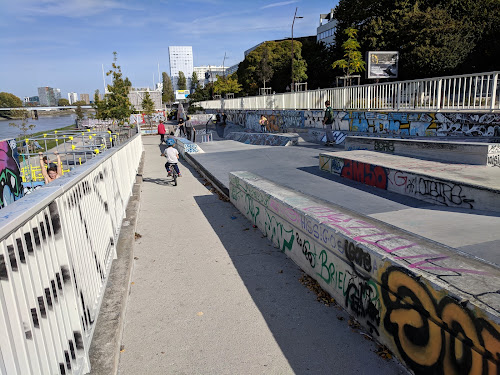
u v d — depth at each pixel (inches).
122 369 111.0
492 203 205.3
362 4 1221.7
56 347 86.0
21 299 71.3
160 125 1091.3
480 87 395.9
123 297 143.9
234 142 908.6
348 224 146.3
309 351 116.6
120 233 226.8
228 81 2423.7
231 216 280.5
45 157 482.0
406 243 121.1
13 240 69.4
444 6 1032.2
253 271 179.3
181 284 169.2
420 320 95.7
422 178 251.6
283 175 383.9
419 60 985.5
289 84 1964.8
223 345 121.7
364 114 585.6
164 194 383.9
